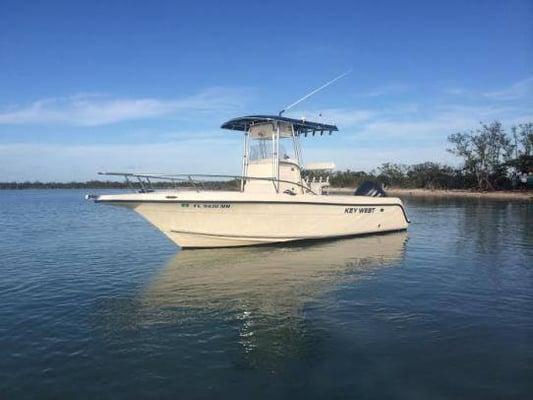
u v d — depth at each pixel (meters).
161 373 5.56
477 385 5.19
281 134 16.36
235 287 9.72
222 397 4.98
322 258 12.99
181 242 14.34
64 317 7.74
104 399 4.96
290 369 5.64
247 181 16.53
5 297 9.07
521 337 6.60
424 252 13.99
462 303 8.33
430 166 78.00
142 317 7.71
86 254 14.40
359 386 5.20
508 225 22.22
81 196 83.12
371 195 19.02
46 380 5.39
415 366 5.67
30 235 19.69
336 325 7.17
